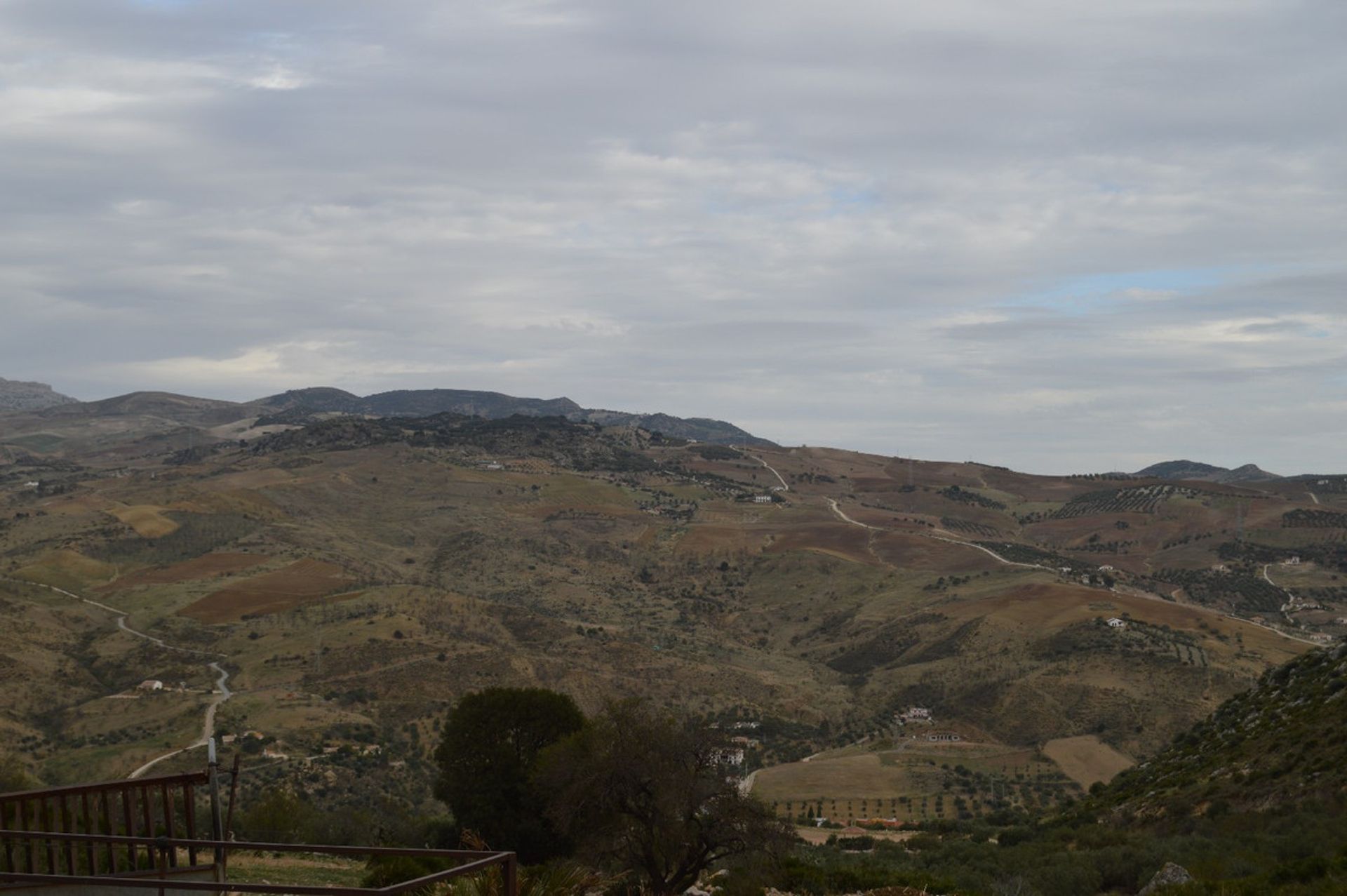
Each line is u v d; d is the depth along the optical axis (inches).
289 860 1378.0
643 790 1160.8
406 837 1792.6
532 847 1663.4
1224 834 1344.7
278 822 1839.3
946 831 2384.4
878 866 1498.5
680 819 1138.0
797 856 1519.4
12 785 2111.2
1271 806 1413.6
